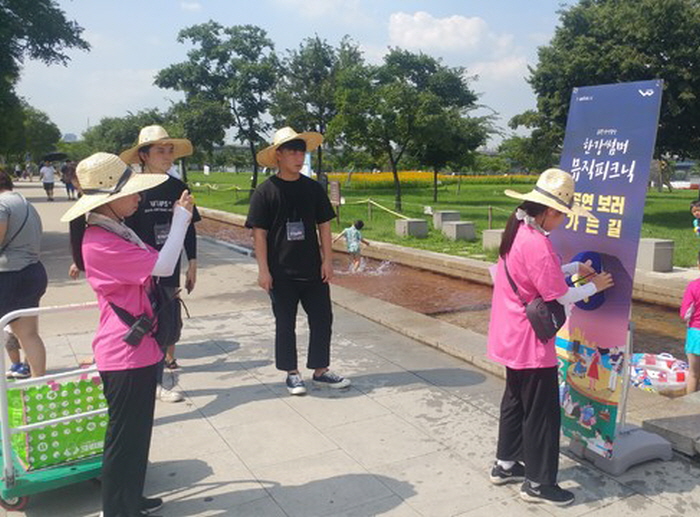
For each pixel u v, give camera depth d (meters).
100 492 3.33
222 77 29.34
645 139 3.10
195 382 4.96
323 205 4.76
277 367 4.71
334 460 3.62
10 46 14.23
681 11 17.47
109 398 2.79
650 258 9.84
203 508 3.13
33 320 4.57
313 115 30.11
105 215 2.76
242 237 17.50
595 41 19.28
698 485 3.28
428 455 3.67
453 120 25.16
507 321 3.12
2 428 2.96
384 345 5.90
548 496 3.09
